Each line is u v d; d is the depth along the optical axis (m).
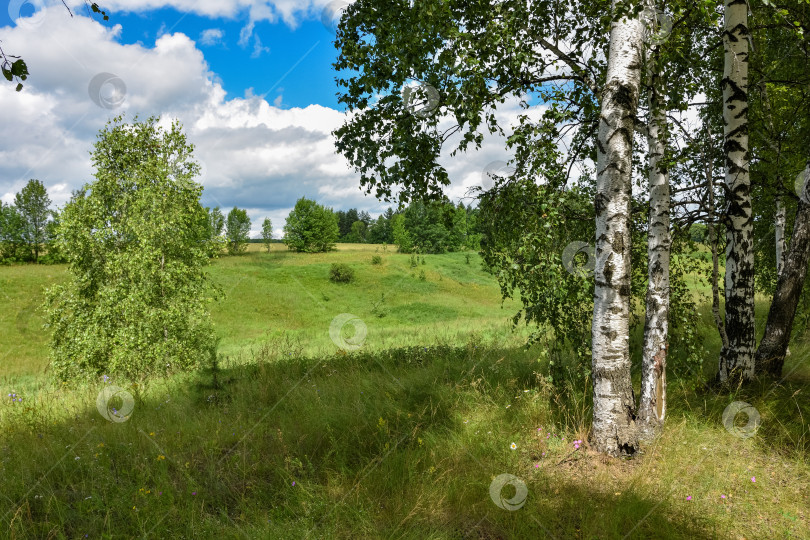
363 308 36.78
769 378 5.81
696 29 6.62
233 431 5.33
